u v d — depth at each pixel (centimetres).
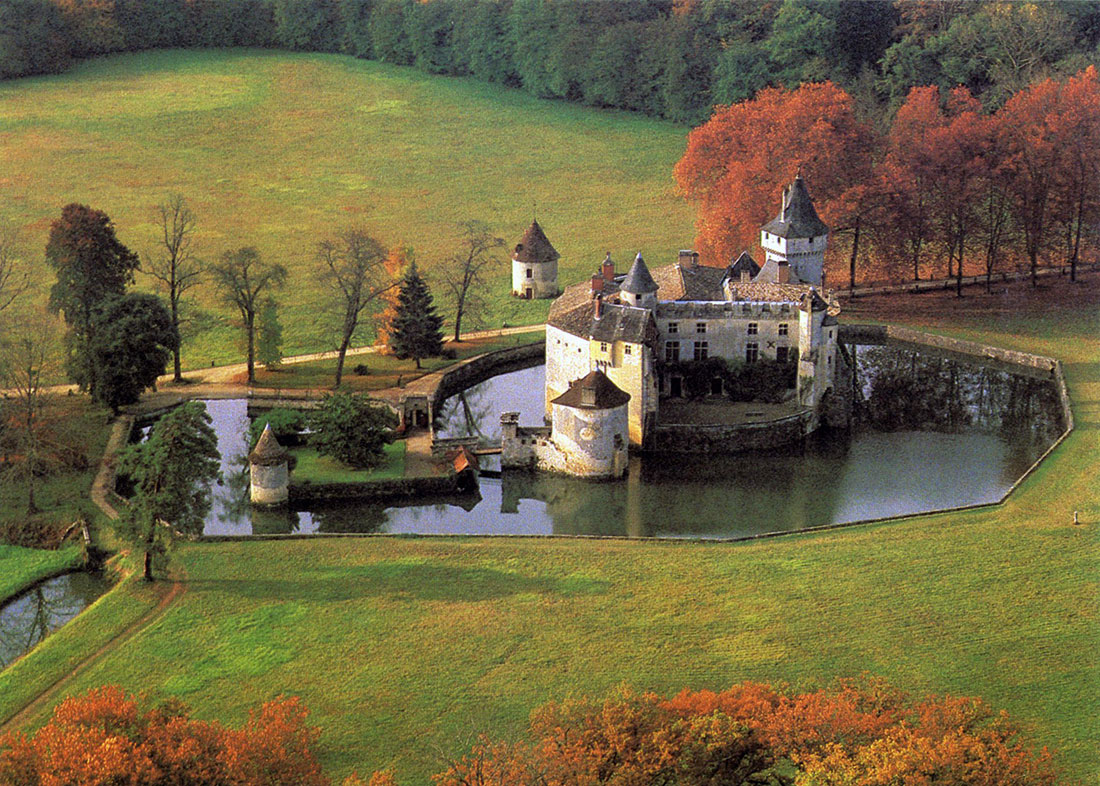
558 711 9381
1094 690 10519
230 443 15450
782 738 8700
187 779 8550
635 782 8456
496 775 8669
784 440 15475
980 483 14362
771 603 11900
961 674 10806
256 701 10656
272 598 12088
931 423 16075
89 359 15550
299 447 15212
